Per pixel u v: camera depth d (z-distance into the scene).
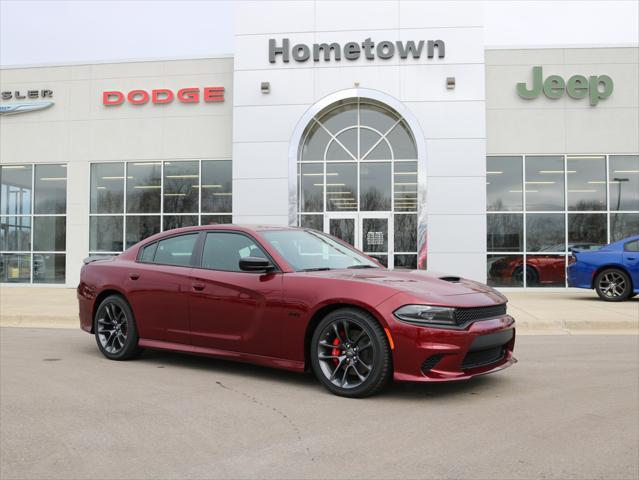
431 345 4.63
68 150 17.67
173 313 6.09
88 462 3.50
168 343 6.20
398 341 4.69
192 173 17.23
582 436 3.97
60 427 4.18
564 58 16.34
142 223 17.41
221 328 5.72
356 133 16.30
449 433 4.02
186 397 4.98
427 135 15.66
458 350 4.66
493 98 16.47
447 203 15.54
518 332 9.30
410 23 15.82
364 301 4.84
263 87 16.03
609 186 16.27
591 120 16.27
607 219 16.25
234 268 5.81
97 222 17.61
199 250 6.16
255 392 5.15
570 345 7.92
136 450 3.71
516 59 16.42
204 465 3.45
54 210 17.81
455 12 15.71
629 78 16.20
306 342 5.20
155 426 4.19
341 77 15.94
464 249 15.48
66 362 6.54
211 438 3.93
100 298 6.84
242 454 3.62
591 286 13.12
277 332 5.32
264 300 5.40
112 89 17.52
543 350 7.49
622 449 3.72
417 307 4.70
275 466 3.42
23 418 4.39
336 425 4.20
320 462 3.48
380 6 15.90
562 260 16.33
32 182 17.91
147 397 4.98
